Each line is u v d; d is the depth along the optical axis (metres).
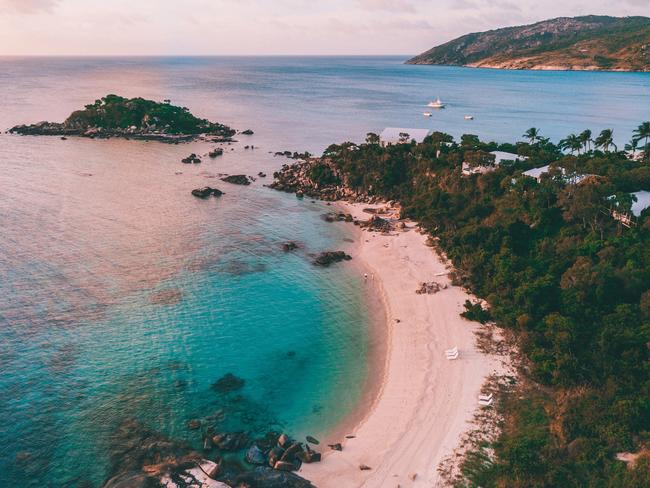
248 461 57.12
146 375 71.44
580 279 85.00
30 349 75.75
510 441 57.84
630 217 102.75
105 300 90.19
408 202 142.75
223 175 177.00
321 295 96.00
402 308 90.94
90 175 170.62
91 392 67.44
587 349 72.31
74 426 61.34
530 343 75.38
